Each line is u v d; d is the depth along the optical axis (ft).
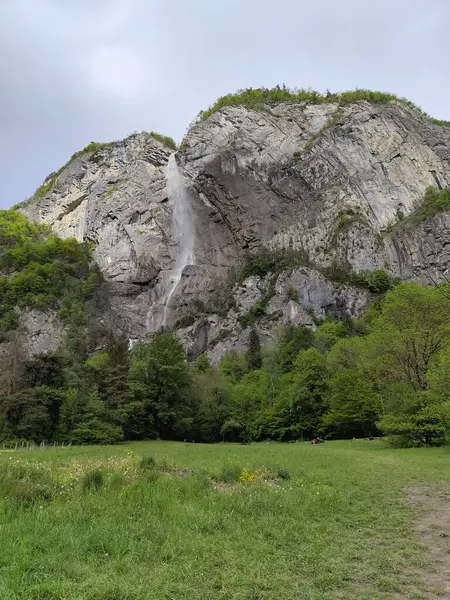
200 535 26.03
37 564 20.12
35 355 173.58
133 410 168.35
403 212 350.23
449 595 19.61
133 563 21.16
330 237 334.24
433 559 24.16
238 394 214.07
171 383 183.11
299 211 352.08
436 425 106.93
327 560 23.29
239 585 19.47
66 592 17.63
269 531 27.53
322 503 35.78
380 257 317.83
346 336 258.37
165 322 351.05
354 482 48.85
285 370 227.81
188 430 191.31
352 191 349.20
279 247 343.46
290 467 59.57
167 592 18.19
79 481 39.50
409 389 118.32
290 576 20.98
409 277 312.50
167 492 35.68
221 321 323.37
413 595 19.45
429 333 122.52
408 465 66.54
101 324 345.51
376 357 130.11
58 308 349.41
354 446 118.11
